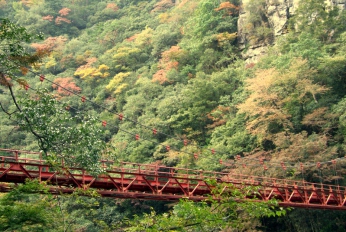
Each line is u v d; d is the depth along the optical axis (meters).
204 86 54.22
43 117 15.86
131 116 58.12
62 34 87.88
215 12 71.31
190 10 78.94
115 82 66.38
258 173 39.59
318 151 39.81
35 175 21.50
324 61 47.78
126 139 52.69
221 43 66.94
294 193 31.73
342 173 39.69
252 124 44.44
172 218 13.01
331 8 61.59
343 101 43.75
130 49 73.69
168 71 63.16
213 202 13.09
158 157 48.44
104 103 65.12
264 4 68.12
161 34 73.94
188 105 54.66
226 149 45.88
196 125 53.16
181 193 26.81
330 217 37.66
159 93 60.31
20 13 87.19
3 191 20.20
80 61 75.94
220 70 64.44
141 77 65.88
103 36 83.44
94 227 34.59
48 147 16.19
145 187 25.12
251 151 44.25
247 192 14.08
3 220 13.98
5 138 52.59
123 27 84.38
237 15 72.25
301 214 38.22
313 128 45.03
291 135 41.06
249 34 67.94
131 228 13.46
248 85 51.84
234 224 13.19
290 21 61.03
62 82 67.19
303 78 46.78
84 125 16.86
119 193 23.06
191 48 67.12
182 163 44.97
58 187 20.67
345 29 56.72
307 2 58.97
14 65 15.46
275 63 52.06
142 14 90.25
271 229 39.84
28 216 14.20
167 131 53.19
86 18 97.25
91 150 16.98
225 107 52.31
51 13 90.56
